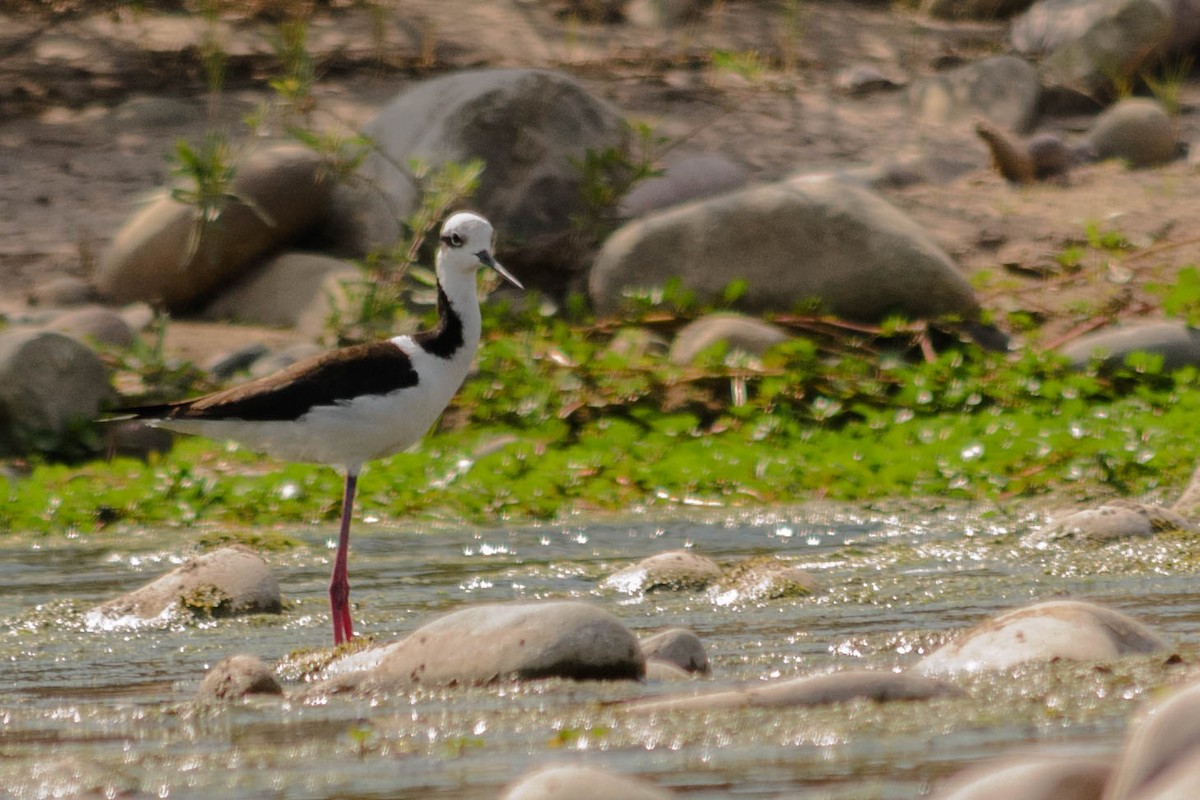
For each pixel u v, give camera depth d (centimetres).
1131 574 976
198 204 1677
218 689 696
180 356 1694
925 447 1447
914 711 598
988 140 2156
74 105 2325
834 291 1716
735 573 966
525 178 1892
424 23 2642
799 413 1557
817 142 2341
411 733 601
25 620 915
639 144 2055
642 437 1521
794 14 2641
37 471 1410
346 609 873
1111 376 1619
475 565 1097
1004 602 904
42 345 1497
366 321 1647
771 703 613
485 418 1566
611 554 1138
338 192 1923
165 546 1191
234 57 2452
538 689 669
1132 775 422
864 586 962
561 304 1859
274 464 1468
